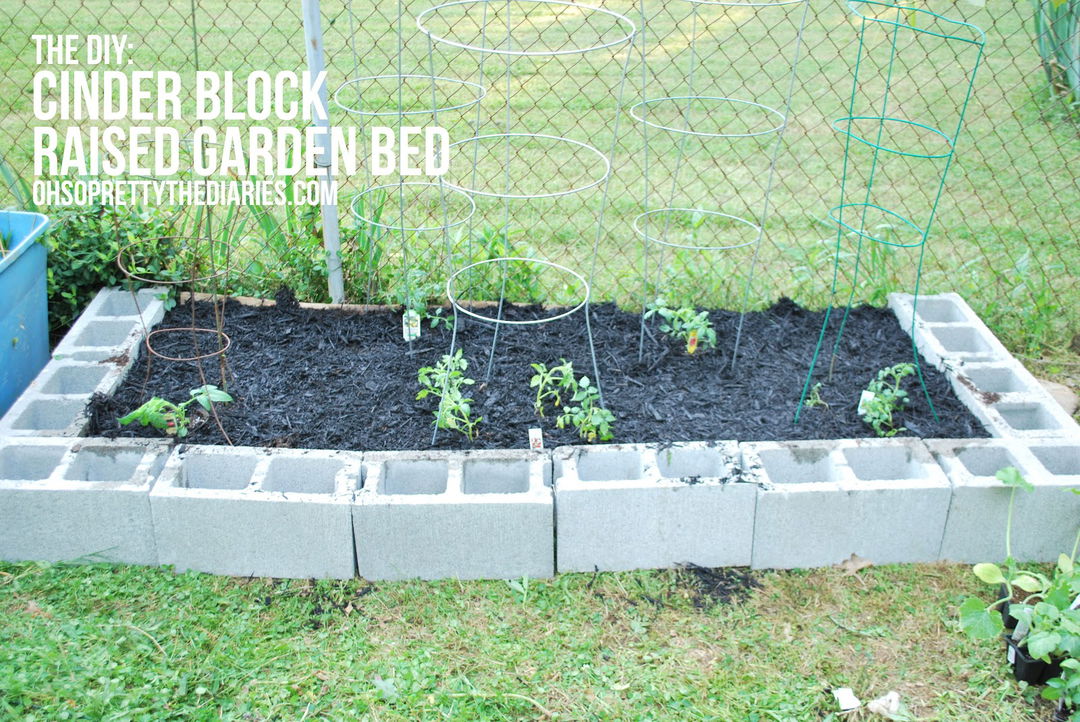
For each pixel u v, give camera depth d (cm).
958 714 232
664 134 645
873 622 261
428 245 412
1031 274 441
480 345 363
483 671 243
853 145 627
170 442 291
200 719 224
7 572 269
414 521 266
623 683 239
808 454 293
